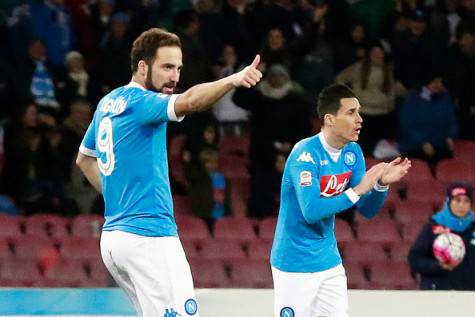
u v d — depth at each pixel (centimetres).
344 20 5200
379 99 5138
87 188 4881
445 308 3089
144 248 2198
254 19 5150
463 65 5297
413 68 5234
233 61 5112
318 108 2634
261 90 4944
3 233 4766
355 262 4684
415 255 3434
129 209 2209
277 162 4912
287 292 2647
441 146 5175
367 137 5169
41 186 4881
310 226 2623
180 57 2228
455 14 5406
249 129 5112
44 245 4691
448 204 3425
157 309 2205
